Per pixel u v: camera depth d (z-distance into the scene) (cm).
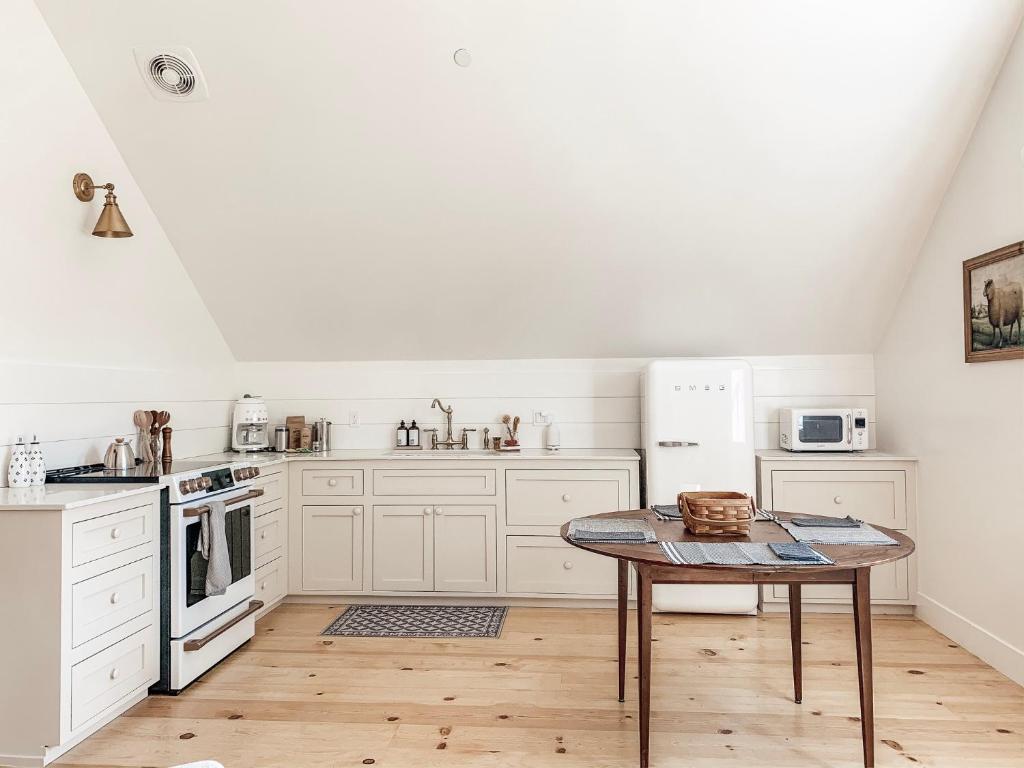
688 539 267
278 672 353
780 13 308
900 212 399
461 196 394
